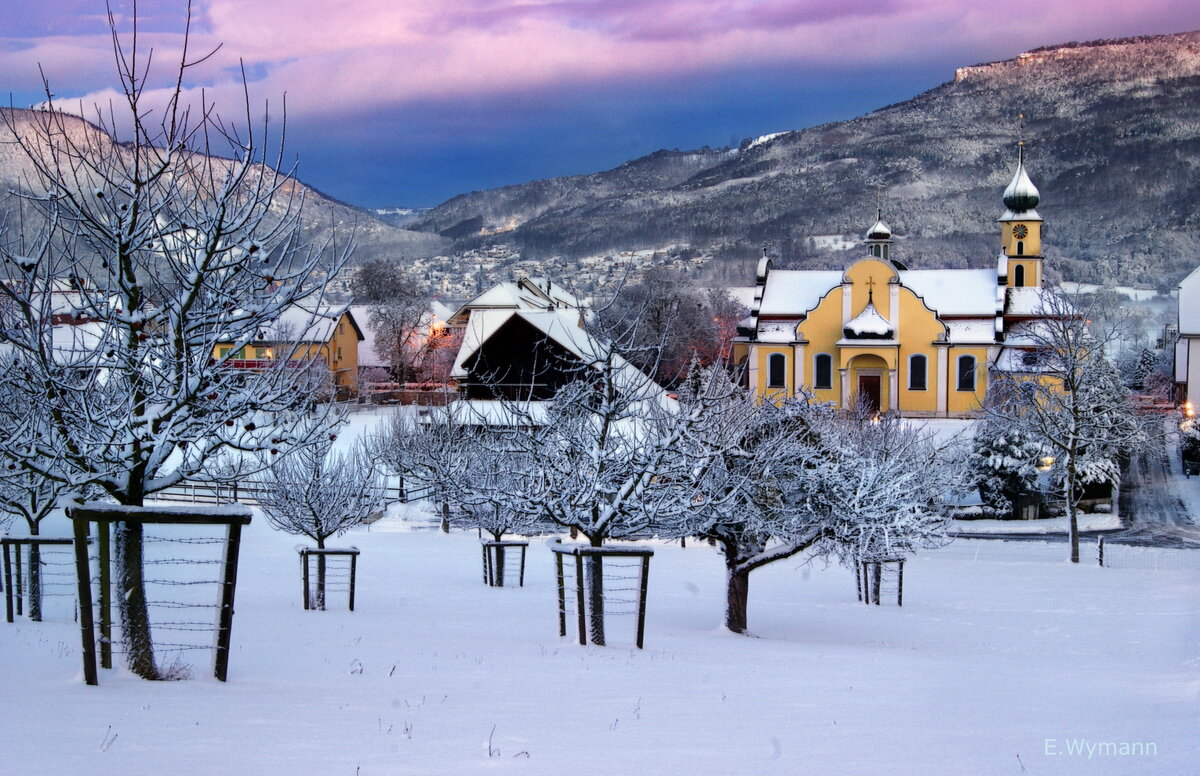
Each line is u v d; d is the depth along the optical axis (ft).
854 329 308.81
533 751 38.75
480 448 127.34
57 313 64.49
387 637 75.15
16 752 34.04
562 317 244.42
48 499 94.12
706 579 139.95
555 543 77.97
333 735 39.83
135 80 51.29
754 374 322.55
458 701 49.60
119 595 51.34
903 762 37.83
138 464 51.93
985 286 318.86
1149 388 360.89
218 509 50.65
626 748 40.01
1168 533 203.51
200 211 53.67
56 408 51.08
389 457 192.54
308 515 120.47
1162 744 40.50
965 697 58.39
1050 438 174.29
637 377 89.20
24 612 83.92
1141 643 98.43
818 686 61.21
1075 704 55.67
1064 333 181.47
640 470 83.97
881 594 130.52
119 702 43.73
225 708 43.96
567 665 64.13
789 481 101.19
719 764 37.27
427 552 157.07
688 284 507.30
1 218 53.01
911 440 186.70
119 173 54.34
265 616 86.07
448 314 483.51
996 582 143.64
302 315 307.99
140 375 53.31
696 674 63.46
